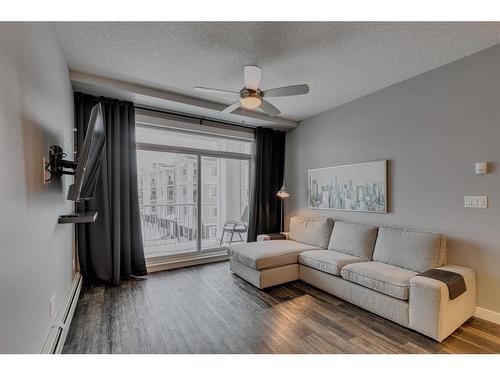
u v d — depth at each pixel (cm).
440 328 200
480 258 241
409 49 238
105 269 321
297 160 473
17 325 118
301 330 221
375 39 223
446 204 265
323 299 286
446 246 261
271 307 266
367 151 346
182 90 334
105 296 288
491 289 234
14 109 121
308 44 231
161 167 452
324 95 348
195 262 413
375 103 336
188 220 469
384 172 321
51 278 183
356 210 358
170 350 193
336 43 229
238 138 463
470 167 248
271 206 484
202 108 372
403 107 304
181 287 318
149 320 236
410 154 297
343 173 379
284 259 327
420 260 253
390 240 285
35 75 155
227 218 565
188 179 458
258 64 267
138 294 295
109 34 216
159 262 388
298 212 469
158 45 233
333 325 230
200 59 257
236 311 256
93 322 231
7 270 108
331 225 371
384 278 238
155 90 330
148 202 443
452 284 210
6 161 110
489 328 222
